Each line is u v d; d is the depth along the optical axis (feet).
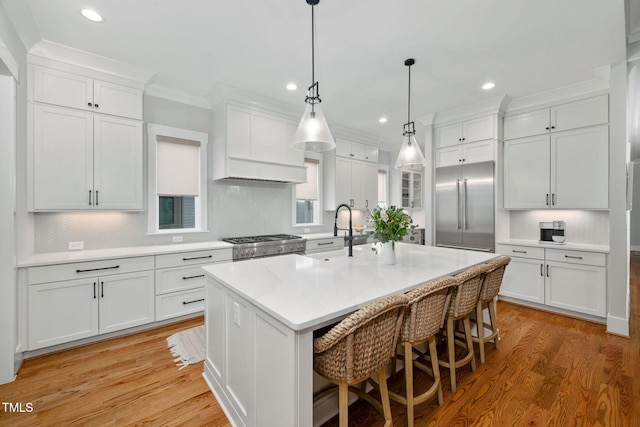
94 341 8.78
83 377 7.04
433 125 14.74
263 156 12.46
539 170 11.99
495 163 12.68
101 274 8.70
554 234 12.12
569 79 10.45
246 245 11.60
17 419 5.65
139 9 6.77
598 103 10.62
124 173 9.66
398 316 4.85
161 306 9.79
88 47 8.36
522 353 8.26
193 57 8.95
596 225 11.62
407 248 10.41
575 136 11.12
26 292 7.59
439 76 10.18
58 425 5.53
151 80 10.32
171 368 7.46
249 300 4.91
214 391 6.47
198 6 6.69
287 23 7.32
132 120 9.81
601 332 9.63
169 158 11.48
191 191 12.01
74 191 8.80
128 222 10.58
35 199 8.21
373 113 14.07
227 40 8.05
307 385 4.09
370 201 18.22
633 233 24.68
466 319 7.18
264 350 4.65
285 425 4.17
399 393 6.53
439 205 14.60
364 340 4.27
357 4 6.59
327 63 9.27
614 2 6.54
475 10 6.81
